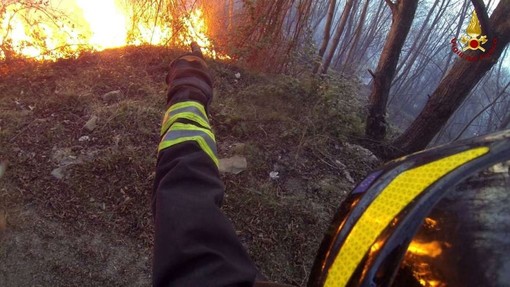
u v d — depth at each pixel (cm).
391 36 553
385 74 556
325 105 465
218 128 407
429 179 54
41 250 283
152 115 393
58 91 406
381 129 559
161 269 64
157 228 70
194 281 61
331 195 370
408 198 53
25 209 302
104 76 439
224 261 64
